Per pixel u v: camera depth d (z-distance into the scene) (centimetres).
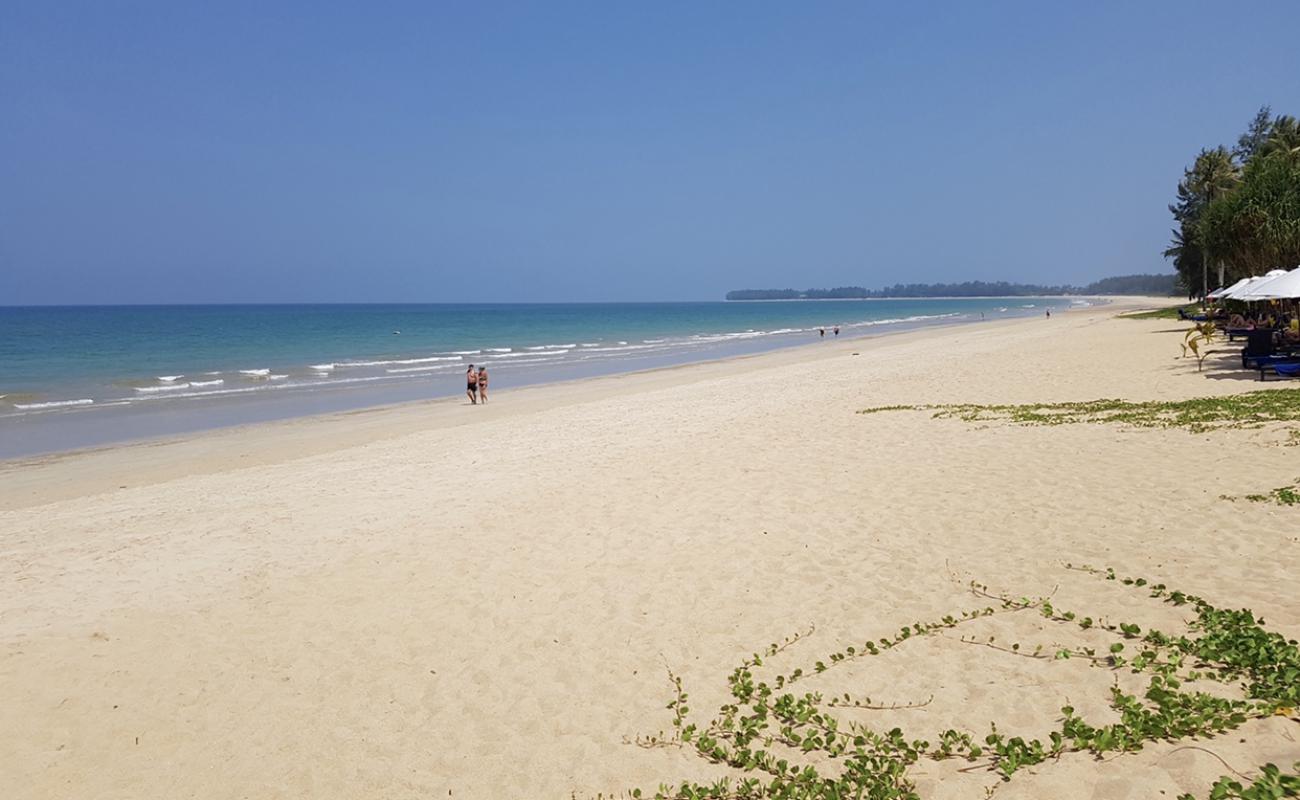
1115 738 428
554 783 468
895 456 1202
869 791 420
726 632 648
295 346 5228
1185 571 662
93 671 638
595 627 676
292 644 677
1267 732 417
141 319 10631
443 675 609
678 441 1478
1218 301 4931
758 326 8969
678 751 491
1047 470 1035
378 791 471
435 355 4547
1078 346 3234
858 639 612
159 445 1834
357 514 1090
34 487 1434
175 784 488
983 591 671
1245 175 4344
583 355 4588
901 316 12219
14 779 497
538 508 1049
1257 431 1116
